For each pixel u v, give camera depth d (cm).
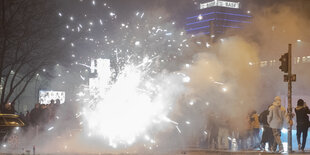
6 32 3462
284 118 2002
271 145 2125
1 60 3594
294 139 3259
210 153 1886
